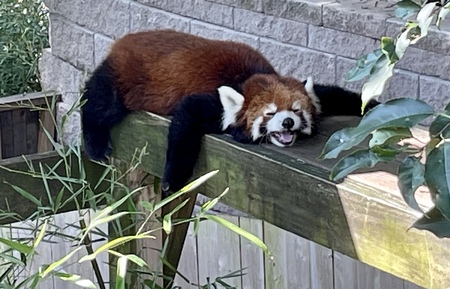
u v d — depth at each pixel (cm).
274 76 245
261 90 230
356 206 174
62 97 420
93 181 311
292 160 200
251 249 349
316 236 188
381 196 170
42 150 411
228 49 270
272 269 345
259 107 224
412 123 115
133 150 264
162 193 276
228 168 220
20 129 403
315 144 217
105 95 278
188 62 266
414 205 115
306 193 189
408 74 280
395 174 181
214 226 360
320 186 184
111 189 256
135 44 284
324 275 329
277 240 340
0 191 297
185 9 358
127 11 385
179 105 242
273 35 323
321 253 327
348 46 294
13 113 399
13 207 301
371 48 284
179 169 235
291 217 196
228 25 341
